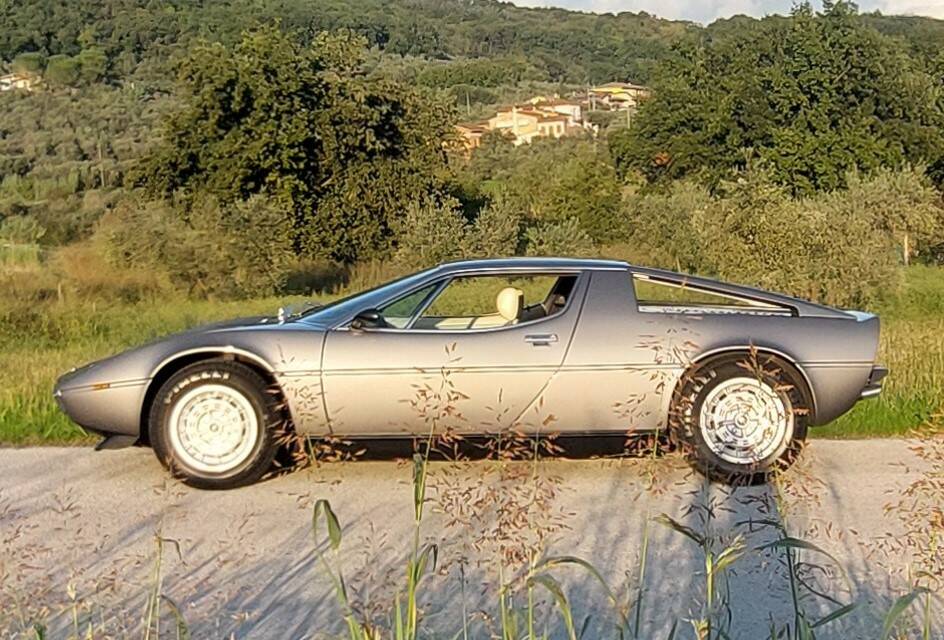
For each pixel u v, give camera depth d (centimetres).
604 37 11475
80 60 5697
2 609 329
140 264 1986
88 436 686
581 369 560
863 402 710
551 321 568
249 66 2955
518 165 5056
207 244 2012
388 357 557
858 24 3834
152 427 558
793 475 473
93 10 6312
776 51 4044
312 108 2998
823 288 1689
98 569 425
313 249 2931
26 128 4525
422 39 10344
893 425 686
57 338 1350
